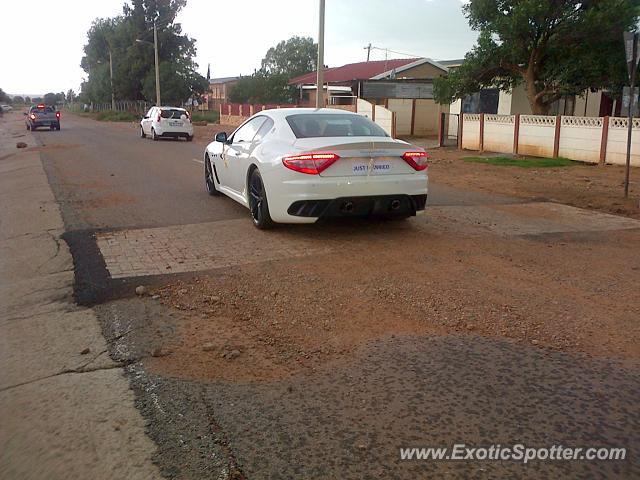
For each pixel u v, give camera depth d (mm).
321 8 20797
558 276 5625
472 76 21188
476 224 7984
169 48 62469
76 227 7867
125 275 5715
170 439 3053
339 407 3314
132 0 62438
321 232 7359
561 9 18641
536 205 9664
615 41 19125
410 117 29719
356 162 6684
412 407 3305
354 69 49156
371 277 5555
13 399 3523
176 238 7137
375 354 3959
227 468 2807
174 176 13125
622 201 10117
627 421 3160
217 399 3428
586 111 26781
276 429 3115
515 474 2742
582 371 3709
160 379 3689
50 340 4352
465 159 18234
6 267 6238
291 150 6727
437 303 4875
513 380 3594
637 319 4559
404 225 7805
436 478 2717
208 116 55719
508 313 4660
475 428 3098
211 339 4250
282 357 3949
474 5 20469
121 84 63938
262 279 5523
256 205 7500
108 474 2787
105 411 3338
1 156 20266
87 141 26312
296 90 52656
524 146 19438
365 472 2760
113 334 4410
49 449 3004
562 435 3035
